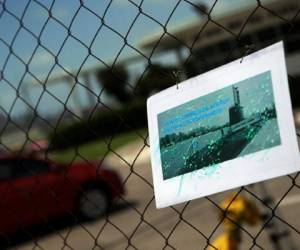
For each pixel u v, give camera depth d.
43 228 7.28
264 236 5.18
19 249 6.78
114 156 16.59
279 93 1.40
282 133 1.38
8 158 6.94
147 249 6.04
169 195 1.61
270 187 7.19
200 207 7.11
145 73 1.84
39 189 7.11
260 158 1.41
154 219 7.21
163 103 1.64
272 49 1.42
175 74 1.64
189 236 6.12
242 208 3.07
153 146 1.66
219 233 5.89
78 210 7.62
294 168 1.36
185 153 1.58
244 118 1.45
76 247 6.60
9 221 6.96
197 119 1.56
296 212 6.10
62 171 7.47
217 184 1.50
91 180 7.86
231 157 1.47
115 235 6.84
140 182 10.79
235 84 1.48
